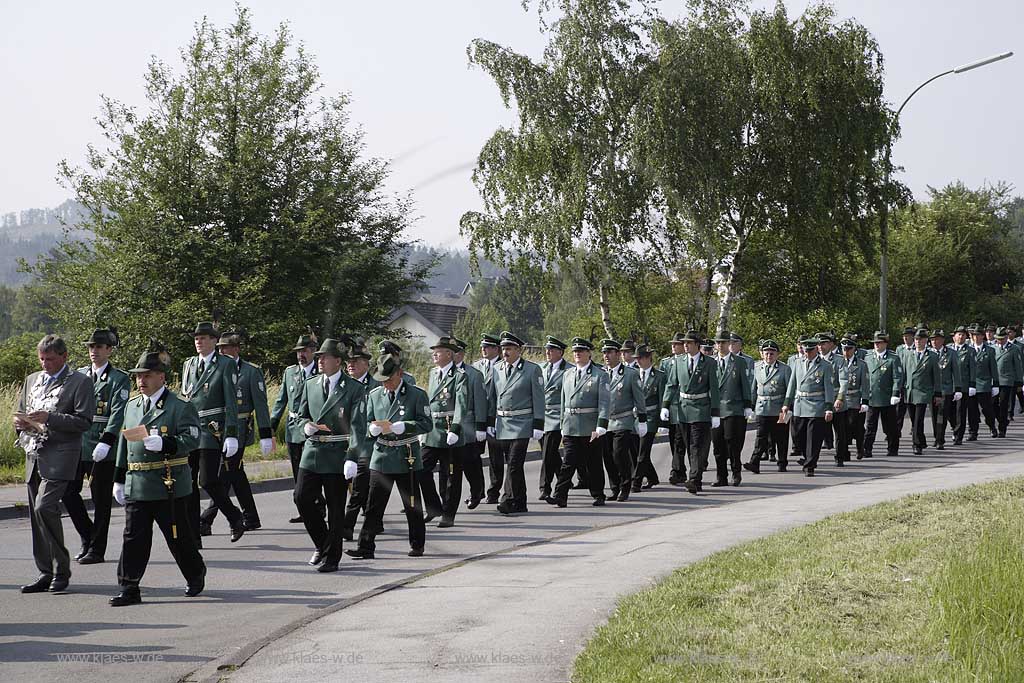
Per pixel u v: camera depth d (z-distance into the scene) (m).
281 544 11.10
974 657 5.70
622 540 10.42
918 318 51.12
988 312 52.16
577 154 22.72
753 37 28.61
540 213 21.16
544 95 24.25
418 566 9.77
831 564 8.33
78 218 30.23
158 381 8.38
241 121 29.98
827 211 29.28
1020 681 5.47
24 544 11.23
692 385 15.32
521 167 22.98
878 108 30.91
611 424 14.15
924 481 14.45
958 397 21.33
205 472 11.20
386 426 9.97
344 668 6.09
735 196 25.61
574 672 5.78
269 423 12.13
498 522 12.45
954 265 51.69
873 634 6.32
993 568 6.79
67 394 8.93
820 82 29.64
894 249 49.25
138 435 8.20
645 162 22.67
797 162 28.44
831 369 17.56
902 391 20.28
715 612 6.97
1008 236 57.75
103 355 10.41
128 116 29.97
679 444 16.44
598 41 25.06
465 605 7.63
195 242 28.42
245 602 8.35
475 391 12.68
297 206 28.77
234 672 6.11
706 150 25.38
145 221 28.97
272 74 29.89
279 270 28.12
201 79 29.78
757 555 8.93
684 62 25.88
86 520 10.30
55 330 30.62
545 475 14.40
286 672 6.06
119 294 29.05
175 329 28.02
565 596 7.81
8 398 18.66
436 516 12.55
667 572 8.59
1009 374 23.59
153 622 7.70
